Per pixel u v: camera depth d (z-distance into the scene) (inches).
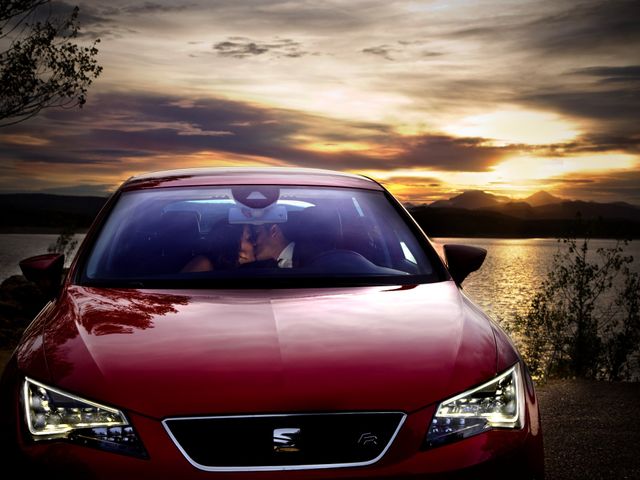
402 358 85.5
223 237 124.0
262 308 99.0
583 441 177.3
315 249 123.4
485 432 81.5
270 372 80.8
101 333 91.2
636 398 228.2
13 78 360.5
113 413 78.1
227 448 76.0
